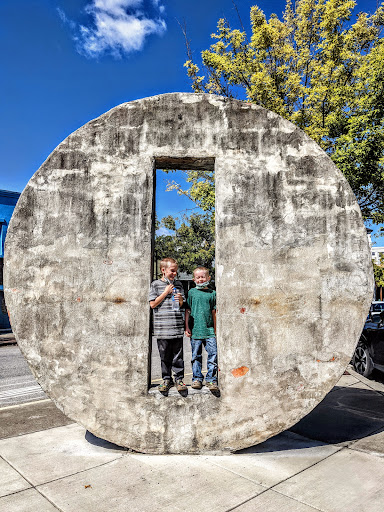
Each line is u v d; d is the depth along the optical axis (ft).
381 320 23.94
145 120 12.91
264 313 12.41
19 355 37.37
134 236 12.57
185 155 12.84
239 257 12.53
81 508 9.18
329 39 42.80
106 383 12.23
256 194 12.78
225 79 45.37
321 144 40.88
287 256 12.64
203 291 13.20
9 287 12.33
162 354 12.52
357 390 20.70
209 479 10.59
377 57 35.70
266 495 9.74
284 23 45.85
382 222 40.81
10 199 60.18
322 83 42.19
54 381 12.28
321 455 12.26
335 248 12.76
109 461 11.79
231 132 12.93
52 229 12.51
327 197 12.92
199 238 93.56
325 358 12.46
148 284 12.50
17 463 11.71
